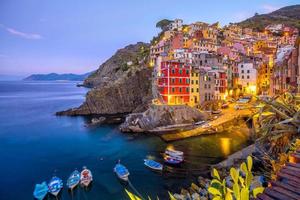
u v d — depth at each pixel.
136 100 92.06
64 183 29.34
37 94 196.00
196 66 70.88
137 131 55.69
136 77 93.56
